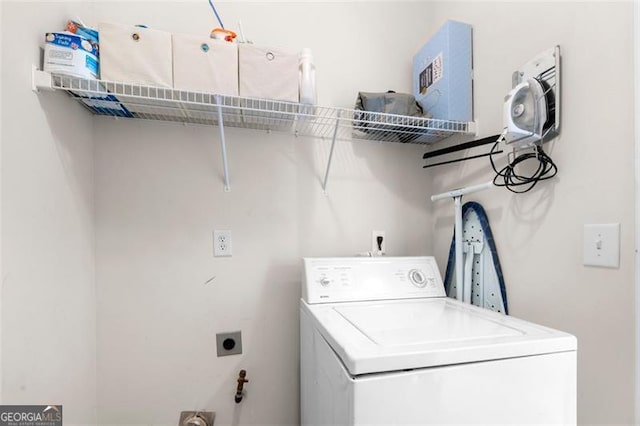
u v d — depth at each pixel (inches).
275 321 53.1
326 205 56.4
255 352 52.1
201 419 47.8
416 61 59.5
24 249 30.1
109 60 36.3
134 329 47.2
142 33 37.4
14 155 28.9
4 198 27.5
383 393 24.3
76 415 39.7
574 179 33.6
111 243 46.6
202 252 50.3
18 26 29.9
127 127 47.7
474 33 50.7
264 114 47.1
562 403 28.2
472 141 49.8
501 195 44.3
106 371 46.0
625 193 28.7
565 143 34.8
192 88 38.8
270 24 53.8
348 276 47.5
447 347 26.3
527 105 36.3
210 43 39.4
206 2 50.7
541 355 28.0
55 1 36.4
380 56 60.0
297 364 53.8
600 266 30.8
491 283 45.4
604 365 30.3
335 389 28.4
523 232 40.3
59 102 36.8
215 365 50.3
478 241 48.2
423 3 63.5
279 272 53.6
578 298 32.9
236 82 40.3
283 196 54.3
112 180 46.9
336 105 56.7
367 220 58.7
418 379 25.0
